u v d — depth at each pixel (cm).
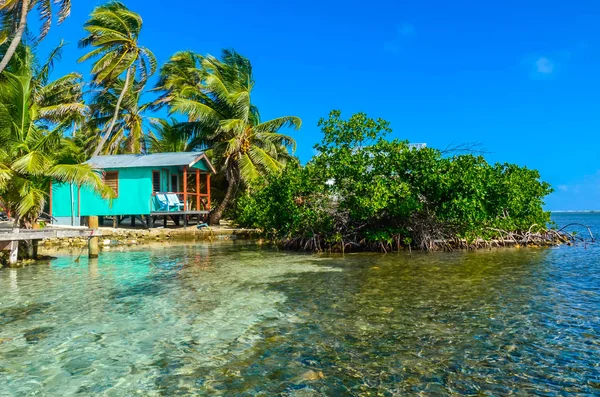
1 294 945
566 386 464
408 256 1549
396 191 1553
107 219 3180
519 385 468
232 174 3053
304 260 1467
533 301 822
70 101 3042
